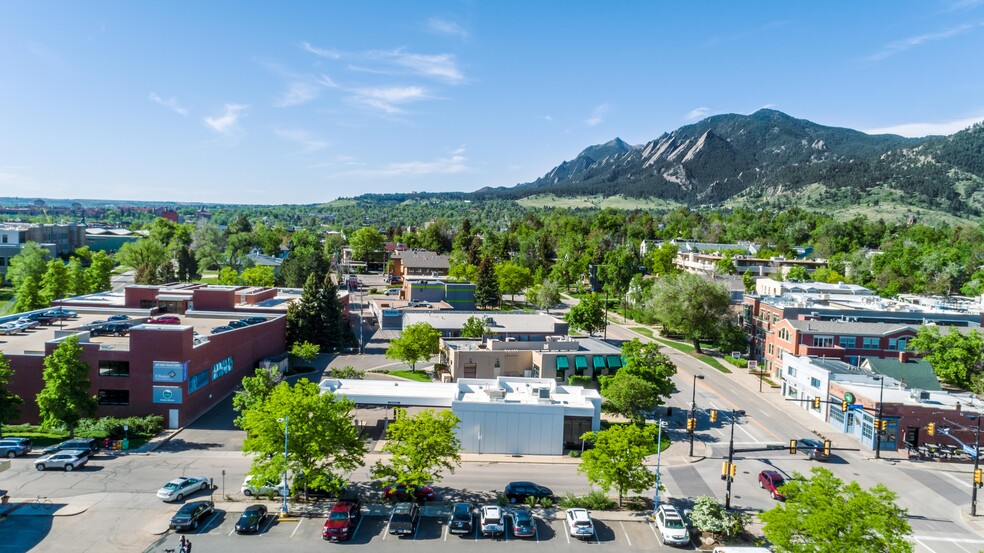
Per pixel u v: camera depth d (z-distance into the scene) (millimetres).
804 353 89750
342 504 44500
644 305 139000
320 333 103250
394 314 127125
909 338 91562
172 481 47844
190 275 174125
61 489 48188
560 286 197125
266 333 91750
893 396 68688
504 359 82625
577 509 44844
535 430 61875
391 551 40375
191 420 66938
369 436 64438
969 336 88062
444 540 42344
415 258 191625
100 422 59969
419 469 47125
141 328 64875
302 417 46312
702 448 64375
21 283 137000
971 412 65250
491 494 51094
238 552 39219
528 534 42875
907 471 59594
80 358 64812
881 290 161625
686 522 45656
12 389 64750
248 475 48938
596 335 122938
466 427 61719
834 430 72062
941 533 46250
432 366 94812
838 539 32906
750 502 50719
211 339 72500
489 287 153875
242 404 64188
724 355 110500
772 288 143500
